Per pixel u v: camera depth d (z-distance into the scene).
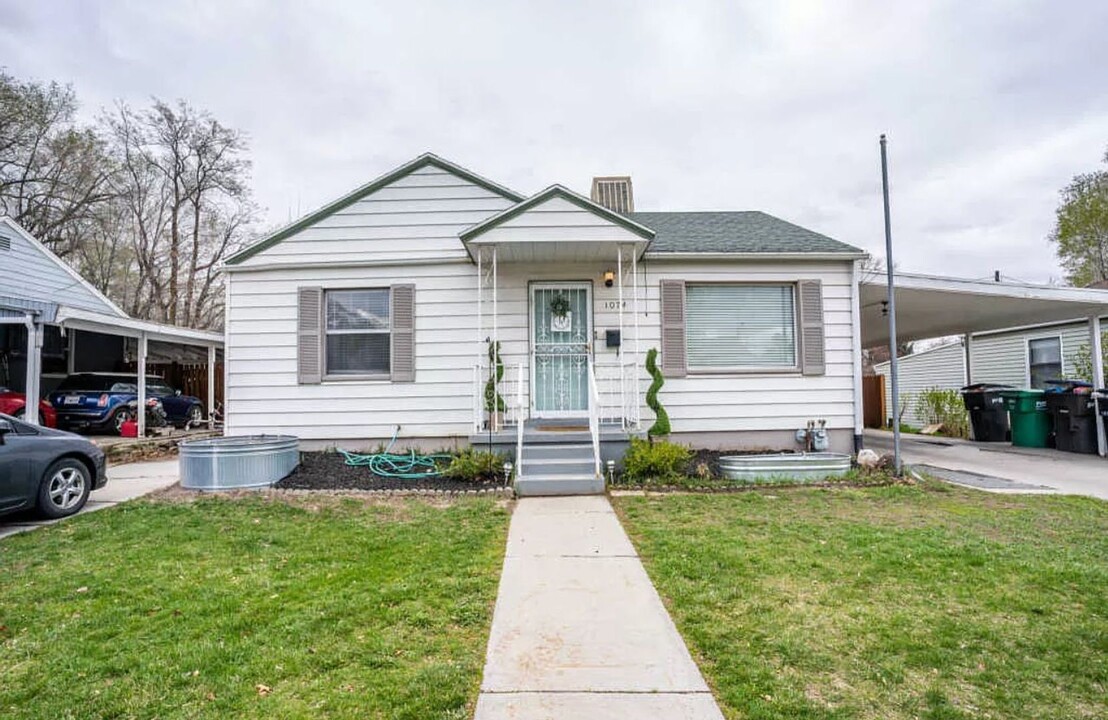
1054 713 2.48
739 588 3.85
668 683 2.72
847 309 9.16
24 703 2.59
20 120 17.88
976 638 3.15
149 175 23.83
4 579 4.14
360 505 6.29
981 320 12.88
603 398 8.98
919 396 17.36
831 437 9.07
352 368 9.22
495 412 8.41
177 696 2.62
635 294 8.59
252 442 7.72
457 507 6.17
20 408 10.78
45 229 19.23
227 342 9.18
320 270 9.27
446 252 9.24
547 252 8.43
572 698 2.59
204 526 5.50
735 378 9.02
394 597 3.73
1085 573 4.07
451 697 2.59
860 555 4.50
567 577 4.11
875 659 2.93
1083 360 13.66
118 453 10.27
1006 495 6.78
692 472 7.63
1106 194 21.59
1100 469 8.77
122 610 3.57
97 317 10.74
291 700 2.58
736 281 9.12
